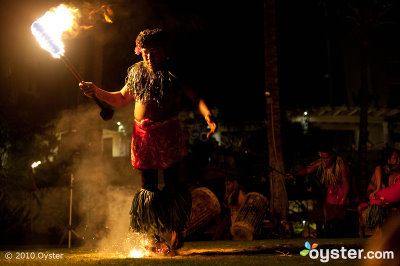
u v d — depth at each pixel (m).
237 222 8.53
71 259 3.75
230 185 9.41
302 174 8.46
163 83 4.13
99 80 11.45
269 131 10.26
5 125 14.40
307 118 15.73
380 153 14.93
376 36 21.59
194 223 8.62
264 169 11.15
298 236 9.62
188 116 16.81
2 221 12.79
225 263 3.40
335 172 8.15
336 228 8.45
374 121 19.95
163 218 4.06
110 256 4.18
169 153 4.14
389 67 21.62
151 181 4.18
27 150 15.05
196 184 9.64
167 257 4.02
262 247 4.76
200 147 10.64
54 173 14.47
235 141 16.89
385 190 5.50
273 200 9.79
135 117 4.22
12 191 14.09
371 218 5.55
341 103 20.84
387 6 15.83
